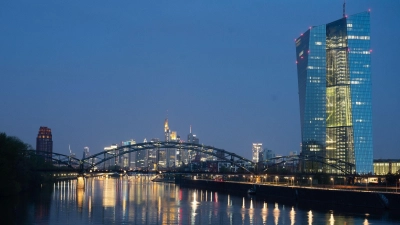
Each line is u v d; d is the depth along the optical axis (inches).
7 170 7160.4
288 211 5659.5
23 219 4601.4
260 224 4443.9
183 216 5036.9
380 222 4559.5
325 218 4886.8
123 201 7042.3
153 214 5187.0
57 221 4495.6
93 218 4753.9
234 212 5506.9
